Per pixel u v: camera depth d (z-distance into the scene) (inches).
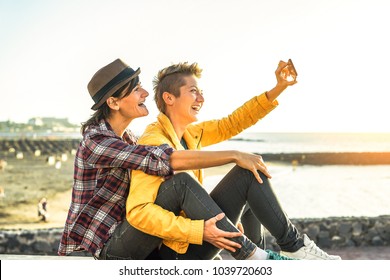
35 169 2689.5
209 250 108.0
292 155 2962.6
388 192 1673.2
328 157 2928.2
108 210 109.9
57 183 2161.7
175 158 102.6
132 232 104.8
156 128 113.3
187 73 115.9
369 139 7130.9
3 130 6240.2
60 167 2827.3
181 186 101.6
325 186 1846.7
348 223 636.7
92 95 114.0
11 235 588.1
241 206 108.6
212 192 109.3
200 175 118.0
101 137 109.1
